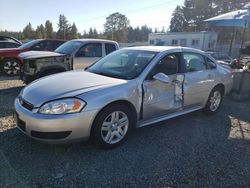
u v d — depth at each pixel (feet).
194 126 15.70
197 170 10.65
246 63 30.50
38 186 9.14
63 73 14.33
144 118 13.44
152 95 13.38
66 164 10.62
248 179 10.22
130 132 12.94
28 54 22.68
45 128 10.37
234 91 22.97
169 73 14.37
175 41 109.70
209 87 16.98
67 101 10.58
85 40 27.48
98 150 11.89
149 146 12.62
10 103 19.06
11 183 9.21
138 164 10.91
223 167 11.01
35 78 21.76
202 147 12.82
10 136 12.95
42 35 235.61
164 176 10.12
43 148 11.80
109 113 11.64
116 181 9.67
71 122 10.52
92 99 10.98
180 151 12.26
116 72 13.79
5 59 31.73
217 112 18.89
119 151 11.97
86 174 10.01
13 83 27.37
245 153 12.44
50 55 22.35
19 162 10.60
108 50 28.19
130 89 12.32
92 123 11.17
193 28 193.57
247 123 16.81
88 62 26.43
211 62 17.58
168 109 14.48
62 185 9.29
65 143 10.84
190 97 15.70
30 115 10.62
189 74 15.40
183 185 9.62
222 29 137.08
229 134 14.75
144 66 13.53
